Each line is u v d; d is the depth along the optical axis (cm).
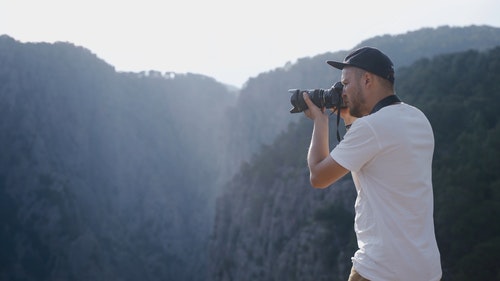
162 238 11250
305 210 5075
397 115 333
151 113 13050
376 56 344
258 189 6269
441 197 3069
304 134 6091
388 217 325
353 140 332
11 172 10256
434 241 330
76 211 10025
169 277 10356
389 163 327
